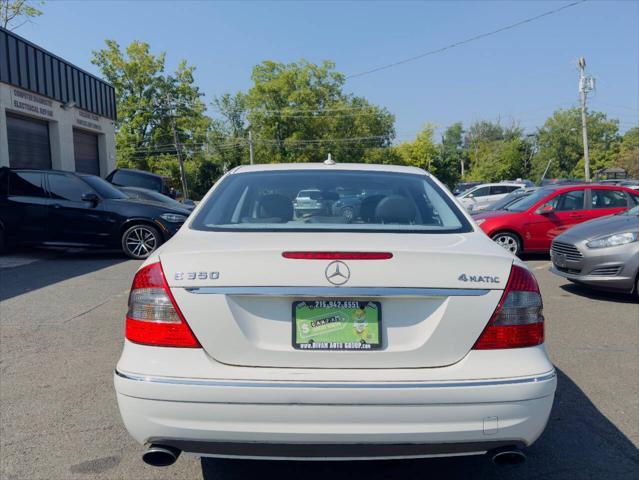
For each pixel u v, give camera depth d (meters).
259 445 2.31
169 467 3.11
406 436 2.29
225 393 2.28
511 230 10.68
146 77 52.75
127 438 3.40
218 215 3.10
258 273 2.36
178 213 11.13
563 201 10.87
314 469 3.11
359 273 2.35
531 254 11.72
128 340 2.47
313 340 2.36
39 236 10.76
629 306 6.83
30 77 18.14
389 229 2.91
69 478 2.96
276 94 65.25
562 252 7.41
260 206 3.21
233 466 3.14
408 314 2.39
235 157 69.75
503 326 2.39
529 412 2.35
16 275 8.86
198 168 63.50
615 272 6.84
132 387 2.34
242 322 2.37
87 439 3.38
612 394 4.05
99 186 11.16
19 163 18.14
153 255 2.59
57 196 10.81
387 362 2.35
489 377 2.33
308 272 2.35
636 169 67.44
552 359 4.83
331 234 2.75
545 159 84.25
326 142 65.56
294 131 65.50
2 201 10.81
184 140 58.50
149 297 2.42
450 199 3.34
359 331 2.37
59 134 20.25
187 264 2.41
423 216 3.14
